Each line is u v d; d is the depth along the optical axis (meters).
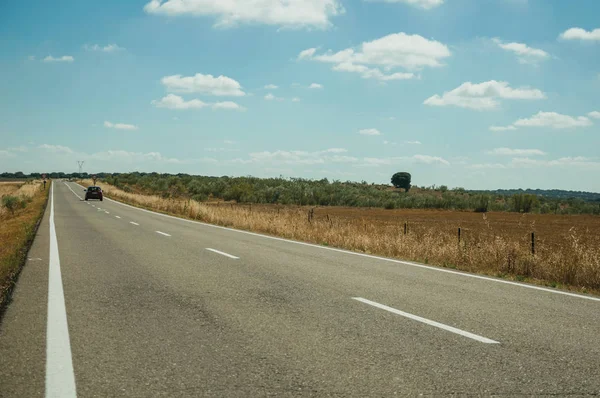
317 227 21.19
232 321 6.22
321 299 7.61
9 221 27.42
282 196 81.19
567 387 4.16
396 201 76.75
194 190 96.44
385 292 8.28
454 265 12.57
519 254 12.50
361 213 57.22
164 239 17.33
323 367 4.57
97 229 21.30
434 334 5.72
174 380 4.23
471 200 74.75
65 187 113.94
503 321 6.43
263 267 10.98
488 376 4.39
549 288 9.20
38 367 4.53
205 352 4.98
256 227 23.31
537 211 72.75
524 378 4.36
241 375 4.35
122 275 9.71
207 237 18.39
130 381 4.20
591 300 8.09
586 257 11.16
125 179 159.75
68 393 3.95
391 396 3.93
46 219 27.88
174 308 6.91
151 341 5.35
